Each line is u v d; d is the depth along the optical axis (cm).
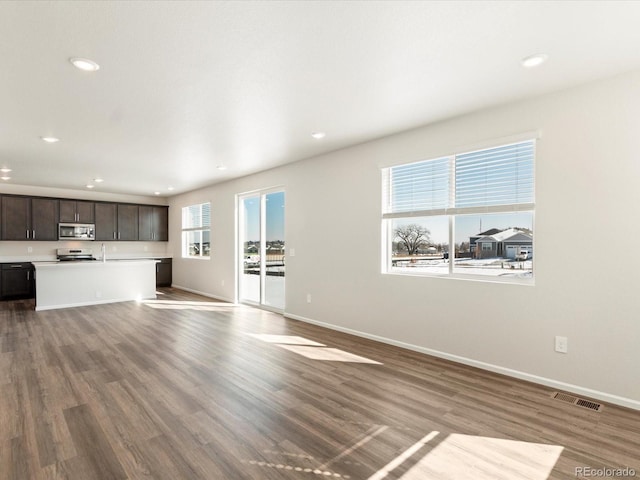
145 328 487
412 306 390
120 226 854
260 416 246
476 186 342
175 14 186
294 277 543
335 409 257
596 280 271
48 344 411
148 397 275
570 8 182
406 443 215
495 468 192
